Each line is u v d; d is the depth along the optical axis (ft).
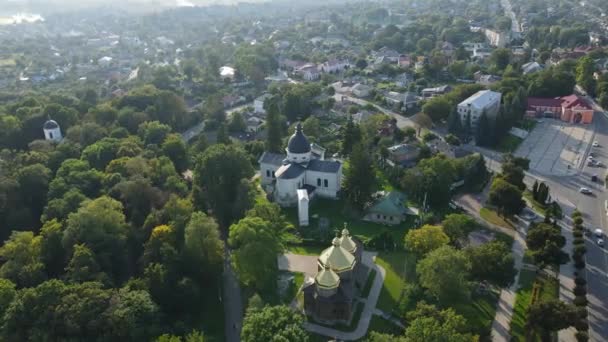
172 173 603.26
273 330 319.68
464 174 640.17
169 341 338.13
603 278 450.30
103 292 370.12
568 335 381.81
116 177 559.79
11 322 355.15
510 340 373.61
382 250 494.59
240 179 567.59
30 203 563.07
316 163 614.75
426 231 441.27
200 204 560.61
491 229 535.19
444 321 343.26
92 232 447.83
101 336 351.46
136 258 468.75
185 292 405.18
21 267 421.59
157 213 491.72
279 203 595.88
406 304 410.11
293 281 449.06
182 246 449.06
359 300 417.69
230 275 467.52
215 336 391.45
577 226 523.70
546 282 439.63
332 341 344.49
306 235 526.57
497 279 410.52
